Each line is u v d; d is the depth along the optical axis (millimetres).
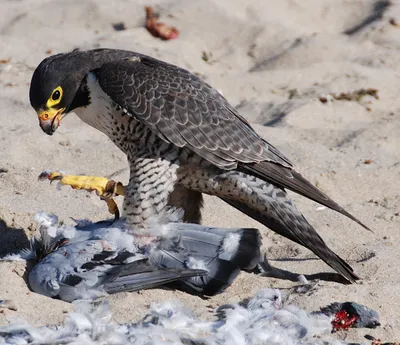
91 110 10680
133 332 8594
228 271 9781
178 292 9789
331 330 9094
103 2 20125
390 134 15023
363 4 20375
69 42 18562
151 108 10133
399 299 9680
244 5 20000
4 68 17078
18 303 9070
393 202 12711
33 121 14828
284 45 18734
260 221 10742
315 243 10227
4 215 11055
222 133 10305
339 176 13289
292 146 14266
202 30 19219
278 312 9109
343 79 17359
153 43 18594
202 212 12000
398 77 17531
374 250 10992
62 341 8344
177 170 10367
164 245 10047
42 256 10039
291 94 16922
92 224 10453
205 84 10789
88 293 9328
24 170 12805
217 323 8938
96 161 13391
